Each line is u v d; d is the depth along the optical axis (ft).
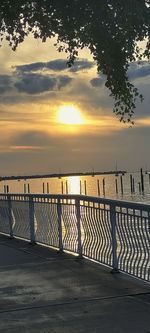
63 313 21.09
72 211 35.09
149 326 18.78
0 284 27.22
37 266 31.94
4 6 24.64
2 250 39.58
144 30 22.94
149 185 446.60
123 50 24.99
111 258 29.22
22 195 44.34
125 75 26.84
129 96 27.63
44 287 26.07
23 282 27.50
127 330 18.45
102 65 26.86
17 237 46.57
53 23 24.76
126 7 21.06
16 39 26.71
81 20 22.79
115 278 27.20
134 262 26.20
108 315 20.42
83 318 20.21
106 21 22.40
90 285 25.89
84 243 33.45
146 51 25.50
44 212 40.55
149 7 21.89
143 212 24.68
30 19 25.25
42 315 20.99
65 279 27.68
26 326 19.58
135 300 22.50
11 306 22.70
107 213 29.32
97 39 24.12
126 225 26.73
